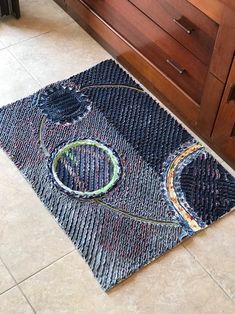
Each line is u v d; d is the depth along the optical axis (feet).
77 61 7.29
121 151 6.23
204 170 6.08
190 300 5.03
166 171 6.05
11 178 5.91
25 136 6.33
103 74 7.12
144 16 6.18
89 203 5.71
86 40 7.56
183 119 6.61
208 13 5.16
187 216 5.64
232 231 5.57
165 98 6.73
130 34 6.65
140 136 6.41
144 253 5.32
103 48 7.47
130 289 5.07
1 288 5.03
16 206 5.66
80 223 5.54
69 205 5.68
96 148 6.25
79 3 7.33
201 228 5.54
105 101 6.78
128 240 5.41
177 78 6.24
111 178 5.95
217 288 5.12
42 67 7.16
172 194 5.83
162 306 4.98
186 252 5.37
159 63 6.41
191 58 5.79
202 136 6.38
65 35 7.61
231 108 5.54
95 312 4.91
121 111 6.68
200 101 6.04
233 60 5.15
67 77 7.07
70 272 5.16
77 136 6.37
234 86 5.33
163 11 5.81
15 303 4.94
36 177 5.92
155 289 5.08
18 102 6.69
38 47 7.42
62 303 4.96
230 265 5.29
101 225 5.52
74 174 5.97
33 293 5.01
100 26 7.16
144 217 5.62
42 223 5.53
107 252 5.31
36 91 6.86
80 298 4.99
